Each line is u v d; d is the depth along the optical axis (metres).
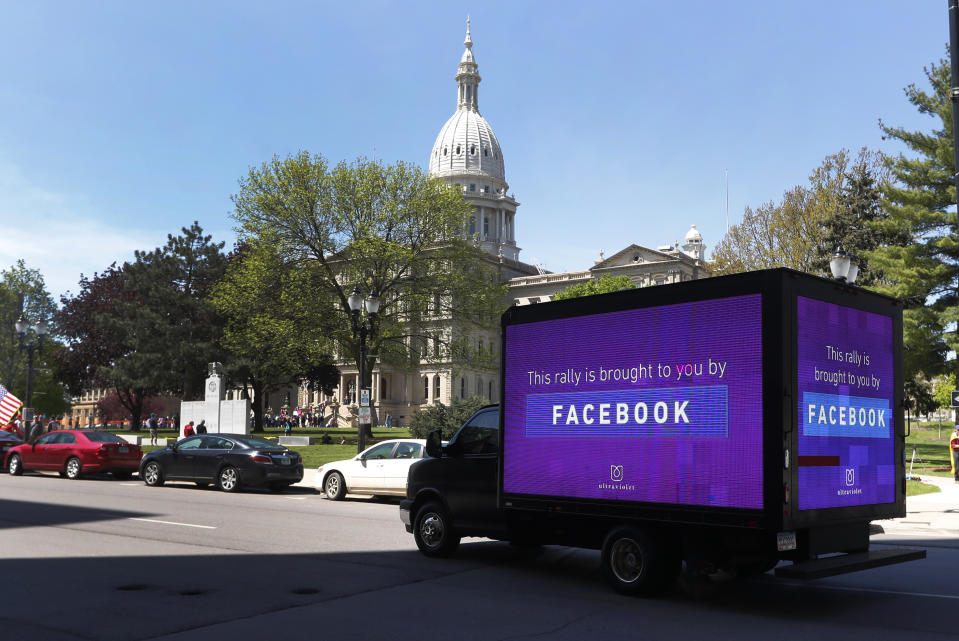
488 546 12.92
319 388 69.62
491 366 47.78
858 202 50.25
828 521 8.40
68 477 26.41
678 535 8.95
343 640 7.07
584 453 9.66
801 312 8.35
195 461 23.16
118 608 8.27
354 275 43.81
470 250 47.16
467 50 152.50
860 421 9.04
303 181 44.19
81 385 66.94
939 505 18.41
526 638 7.19
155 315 57.16
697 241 130.88
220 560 11.18
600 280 87.56
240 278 44.22
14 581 9.64
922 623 7.87
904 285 29.94
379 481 20.28
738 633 7.42
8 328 75.00
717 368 8.52
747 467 8.15
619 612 8.27
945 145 29.11
